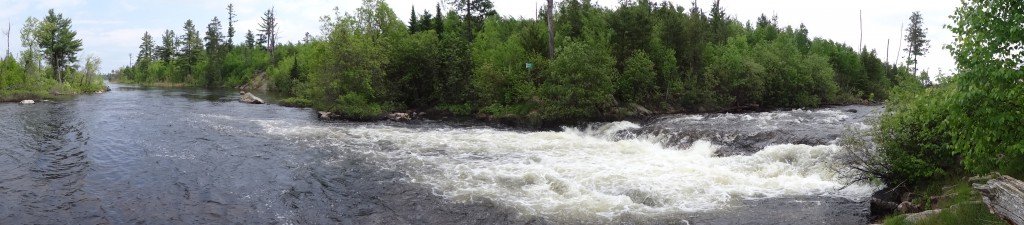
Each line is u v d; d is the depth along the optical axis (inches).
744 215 477.7
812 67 2283.5
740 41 2561.5
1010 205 285.9
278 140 951.0
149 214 485.4
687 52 1856.5
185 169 676.1
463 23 2620.6
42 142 875.4
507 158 772.6
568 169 676.1
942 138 464.1
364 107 1451.8
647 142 968.3
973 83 338.6
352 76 1470.2
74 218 470.0
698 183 593.9
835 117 1291.8
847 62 2851.9
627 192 564.4
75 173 640.4
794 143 792.3
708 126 1048.8
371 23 2009.1
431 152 829.2
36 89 2295.8
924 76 524.4
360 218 486.3
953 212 354.9
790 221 456.8
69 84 2778.1
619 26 1731.1
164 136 972.6
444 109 1635.1
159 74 4849.9
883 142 505.4
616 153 818.8
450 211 503.2
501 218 478.6
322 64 1568.7
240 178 633.6
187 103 1918.1
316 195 561.9
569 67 1358.3
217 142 910.4
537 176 634.2
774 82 2063.2
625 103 1573.6
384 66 1648.6
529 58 1555.1
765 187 576.1
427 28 2527.1
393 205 525.3
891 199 482.6
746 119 1237.1
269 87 3459.6
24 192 549.6
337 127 1188.5
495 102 1533.0
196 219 474.3
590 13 2086.6
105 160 724.7
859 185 557.3
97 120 1239.5
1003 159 381.4
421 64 1690.5
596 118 1406.3
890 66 3430.1
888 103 533.0
